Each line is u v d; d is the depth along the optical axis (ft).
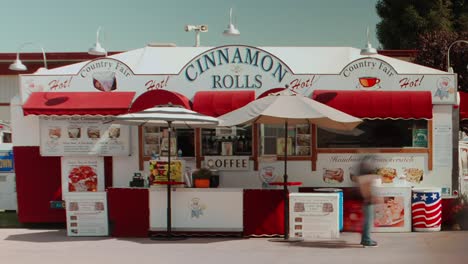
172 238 38.78
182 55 50.39
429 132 43.32
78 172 44.93
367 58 43.52
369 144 43.60
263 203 38.96
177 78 44.62
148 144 44.86
